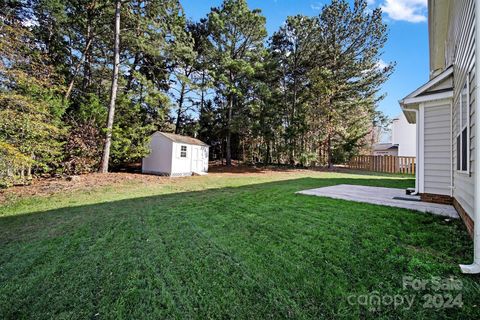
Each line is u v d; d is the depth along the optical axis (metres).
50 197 5.95
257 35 15.30
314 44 14.91
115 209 4.68
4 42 5.95
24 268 2.28
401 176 11.57
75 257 2.50
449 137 4.48
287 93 16.70
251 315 1.56
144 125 12.15
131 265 2.30
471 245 2.51
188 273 2.12
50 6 9.16
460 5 3.53
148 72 13.87
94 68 12.06
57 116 8.04
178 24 12.16
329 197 5.38
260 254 2.45
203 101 17.80
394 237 2.77
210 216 4.02
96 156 9.88
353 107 15.40
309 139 15.78
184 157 12.07
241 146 19.83
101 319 1.57
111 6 10.17
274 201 5.08
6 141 6.18
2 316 1.62
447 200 4.48
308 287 1.84
